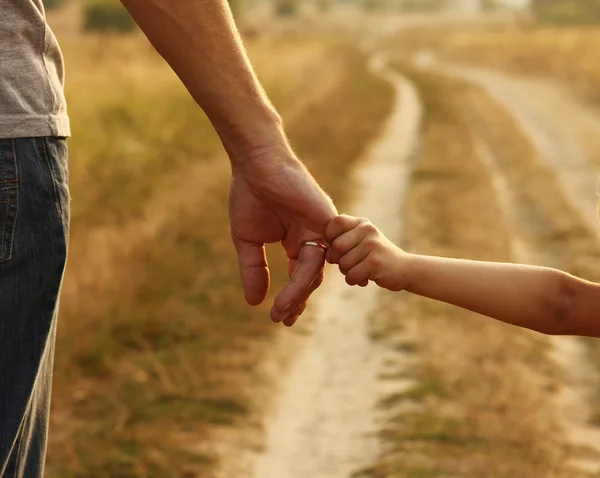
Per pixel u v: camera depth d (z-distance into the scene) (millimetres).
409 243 7668
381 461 3840
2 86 1649
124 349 5074
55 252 1696
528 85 26172
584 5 79125
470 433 4059
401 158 12539
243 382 4680
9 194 1644
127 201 8242
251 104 1918
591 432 4207
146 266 6418
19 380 1684
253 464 3906
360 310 6000
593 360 5078
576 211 8867
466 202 9273
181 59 1850
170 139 11734
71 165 9258
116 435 4059
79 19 40312
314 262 1995
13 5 1676
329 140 13547
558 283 1971
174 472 3793
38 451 1821
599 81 22797
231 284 6219
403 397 4484
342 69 30828
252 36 34906
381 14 104812
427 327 5484
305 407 4477
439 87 25750
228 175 9750
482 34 56094
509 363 4922
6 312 1662
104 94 13359
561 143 13859
